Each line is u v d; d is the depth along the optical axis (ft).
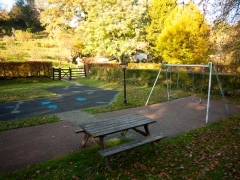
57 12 119.65
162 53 59.36
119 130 12.03
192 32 49.85
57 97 33.32
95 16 71.92
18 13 149.18
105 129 12.15
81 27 73.82
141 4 74.64
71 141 14.85
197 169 10.55
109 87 44.62
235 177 9.69
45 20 124.88
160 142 14.10
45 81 57.47
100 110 23.82
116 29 66.85
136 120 13.88
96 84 50.11
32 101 30.17
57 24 119.55
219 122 18.44
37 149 13.61
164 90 37.81
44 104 28.09
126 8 69.21
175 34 52.85
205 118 20.26
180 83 38.68
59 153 12.98
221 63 62.44
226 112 22.35
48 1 118.62
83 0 111.65
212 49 52.54
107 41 67.46
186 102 27.89
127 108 24.80
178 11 54.54
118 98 31.12
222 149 12.76
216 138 14.62
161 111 23.22
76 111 23.89
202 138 14.71
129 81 49.03
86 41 80.84
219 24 25.80
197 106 25.50
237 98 29.76
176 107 25.05
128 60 82.99
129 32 69.36
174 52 53.72
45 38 135.33
